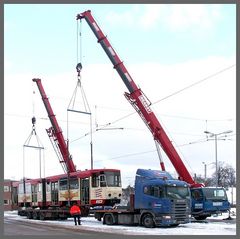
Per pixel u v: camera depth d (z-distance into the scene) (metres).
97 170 34.50
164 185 26.91
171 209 26.58
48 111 48.84
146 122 32.88
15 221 39.38
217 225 27.50
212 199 32.91
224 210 33.38
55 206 40.16
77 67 36.62
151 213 27.05
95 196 34.19
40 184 43.78
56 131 48.19
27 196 47.09
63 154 47.62
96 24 35.03
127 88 33.56
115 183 34.34
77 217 33.06
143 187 27.91
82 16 35.50
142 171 28.47
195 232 22.70
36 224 33.47
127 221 28.80
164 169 31.98
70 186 37.47
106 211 30.58
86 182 35.44
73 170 45.59
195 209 32.50
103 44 34.50
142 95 33.25
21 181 49.50
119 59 34.03
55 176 40.88
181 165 32.09
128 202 29.02
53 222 35.41
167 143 32.19
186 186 27.81
